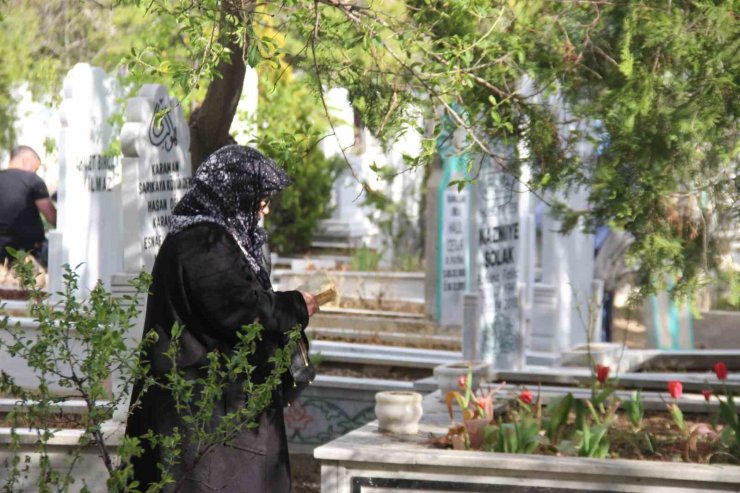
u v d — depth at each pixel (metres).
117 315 4.20
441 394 6.59
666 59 5.15
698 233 5.64
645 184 5.36
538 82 5.62
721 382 6.62
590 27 5.44
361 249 18.22
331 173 21.66
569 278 10.90
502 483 4.88
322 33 5.15
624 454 5.32
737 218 5.53
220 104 6.91
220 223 4.71
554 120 5.87
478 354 9.01
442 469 4.94
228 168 4.74
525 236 10.92
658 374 7.68
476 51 5.57
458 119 5.12
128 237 6.45
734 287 5.64
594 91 5.66
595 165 5.85
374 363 9.55
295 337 4.41
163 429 4.64
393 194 19.06
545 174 5.54
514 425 5.24
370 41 4.86
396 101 5.19
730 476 4.64
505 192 9.18
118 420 5.87
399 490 4.99
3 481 5.74
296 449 8.42
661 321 11.84
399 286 15.35
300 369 4.93
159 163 6.67
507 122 5.51
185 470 4.62
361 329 12.25
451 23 5.44
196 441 4.41
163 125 6.70
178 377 4.22
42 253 11.92
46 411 4.24
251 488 4.68
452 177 12.65
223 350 4.69
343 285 15.08
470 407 5.95
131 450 4.00
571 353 8.41
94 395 4.09
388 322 12.62
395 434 5.47
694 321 12.99
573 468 4.78
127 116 6.49
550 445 5.25
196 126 7.12
